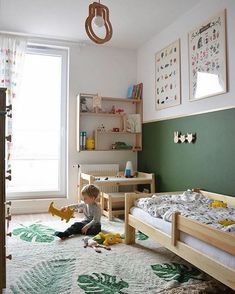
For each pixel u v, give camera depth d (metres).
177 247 1.82
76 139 3.96
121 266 2.02
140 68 4.20
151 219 2.17
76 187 3.96
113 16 3.21
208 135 2.78
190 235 1.74
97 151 4.08
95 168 3.94
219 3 2.66
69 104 3.95
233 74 2.50
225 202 2.45
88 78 4.05
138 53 4.26
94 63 4.08
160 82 3.64
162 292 1.66
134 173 3.96
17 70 3.65
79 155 3.99
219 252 1.50
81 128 3.97
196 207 2.20
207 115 2.80
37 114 3.95
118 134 4.16
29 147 3.92
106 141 4.09
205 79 2.82
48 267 1.99
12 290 1.67
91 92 4.05
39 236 2.71
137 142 4.21
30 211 3.77
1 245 1.48
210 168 2.75
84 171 3.88
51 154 4.02
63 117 4.03
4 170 1.46
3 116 1.46
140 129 4.11
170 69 3.43
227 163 2.53
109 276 1.86
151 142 3.87
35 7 3.01
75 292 1.65
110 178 3.65
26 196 3.86
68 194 3.93
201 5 2.90
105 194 3.46
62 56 4.04
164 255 2.23
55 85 4.03
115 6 2.98
